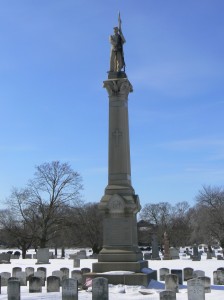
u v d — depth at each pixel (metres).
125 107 25.88
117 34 27.38
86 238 83.62
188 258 62.66
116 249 23.94
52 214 66.00
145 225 127.88
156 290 21.17
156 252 58.59
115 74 26.55
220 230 71.69
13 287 18.88
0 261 51.94
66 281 18.47
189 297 17.66
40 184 93.50
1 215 66.44
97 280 18.08
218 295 20.47
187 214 128.12
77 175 68.50
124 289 21.00
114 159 25.20
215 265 42.84
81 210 71.38
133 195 25.16
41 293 21.44
